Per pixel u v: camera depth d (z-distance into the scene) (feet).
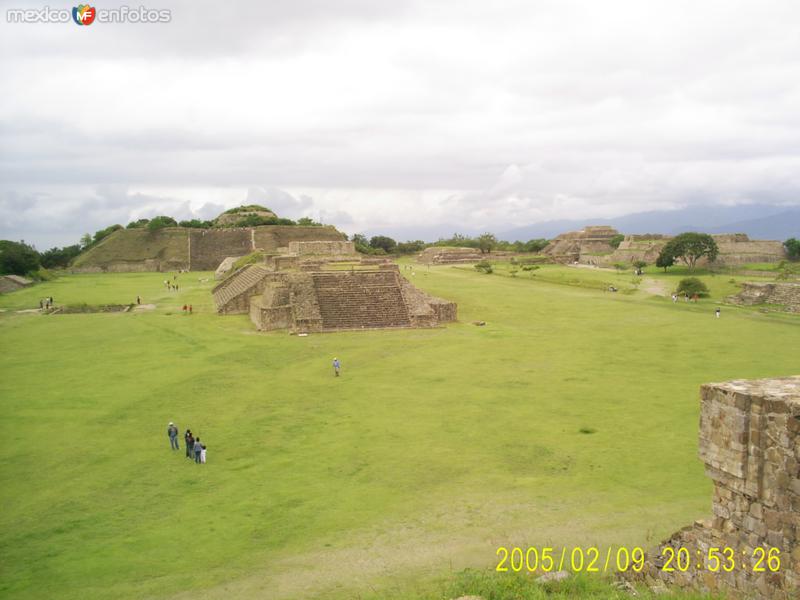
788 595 30.83
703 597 34.35
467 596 37.47
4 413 94.38
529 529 54.24
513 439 80.12
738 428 33.42
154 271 403.75
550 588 40.57
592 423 85.97
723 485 34.78
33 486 68.08
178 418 91.97
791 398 31.45
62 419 91.45
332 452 77.00
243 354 136.98
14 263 315.17
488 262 384.88
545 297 235.20
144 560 51.72
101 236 475.31
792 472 30.68
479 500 61.67
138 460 75.56
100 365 126.82
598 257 388.16
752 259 331.36
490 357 131.75
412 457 74.59
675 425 84.38
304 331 165.78
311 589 46.01
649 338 152.56
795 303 201.77
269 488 66.64
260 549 53.16
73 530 57.67
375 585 45.78
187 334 163.12
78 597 46.29
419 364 125.80
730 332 159.84
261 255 319.06
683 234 303.27
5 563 51.88
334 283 188.65
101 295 256.52
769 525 31.96
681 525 53.42
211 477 70.08
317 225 495.41
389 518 58.39
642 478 66.33
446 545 52.08
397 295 186.80
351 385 109.50
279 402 99.71
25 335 163.84
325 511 60.49
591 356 131.44
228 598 45.47
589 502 60.13
